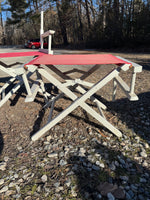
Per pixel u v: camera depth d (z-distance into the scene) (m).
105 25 15.55
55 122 2.06
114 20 14.79
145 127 2.37
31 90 1.97
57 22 21.44
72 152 1.91
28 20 23.12
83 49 16.33
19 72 1.65
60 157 1.83
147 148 1.96
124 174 1.60
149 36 12.25
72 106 1.98
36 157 1.84
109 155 1.85
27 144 2.07
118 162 1.75
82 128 2.37
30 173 1.63
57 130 2.33
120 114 2.71
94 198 1.37
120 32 14.35
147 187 1.47
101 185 1.49
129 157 1.83
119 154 1.87
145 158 1.81
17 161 1.79
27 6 22.14
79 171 1.64
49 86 4.04
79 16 19.27
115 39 14.59
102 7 16.23
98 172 1.63
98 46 16.45
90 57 2.02
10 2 21.95
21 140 2.15
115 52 11.95
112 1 15.70
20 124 2.51
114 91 2.64
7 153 1.91
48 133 2.28
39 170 1.66
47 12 20.53
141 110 2.80
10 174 1.61
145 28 12.41
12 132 2.32
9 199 1.37
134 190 1.44
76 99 1.99
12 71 2.54
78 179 1.55
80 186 1.48
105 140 2.12
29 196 1.39
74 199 1.36
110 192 1.42
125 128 2.35
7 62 7.32
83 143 2.07
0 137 2.21
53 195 1.40
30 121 2.58
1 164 1.74
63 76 2.55
